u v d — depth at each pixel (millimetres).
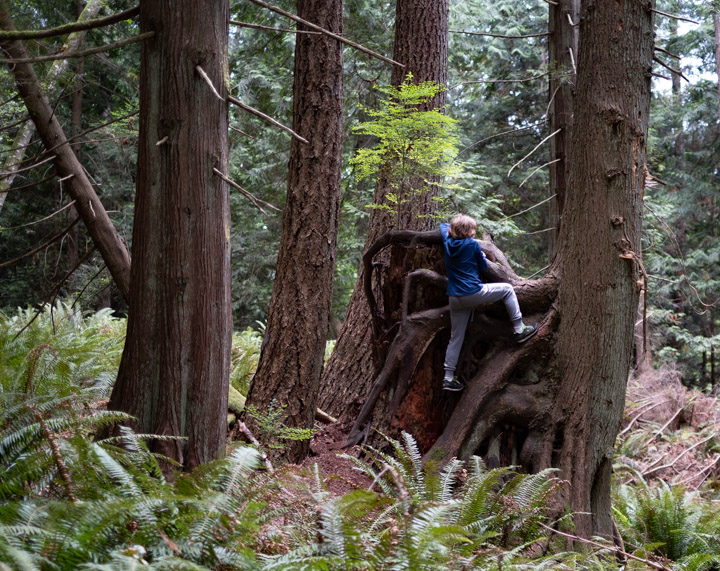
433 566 2715
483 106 18125
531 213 17703
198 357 4055
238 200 15141
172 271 4020
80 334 7469
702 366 19828
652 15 5789
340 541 2686
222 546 2695
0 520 2508
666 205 14180
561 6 8375
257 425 5461
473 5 15141
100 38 11531
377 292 7418
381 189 7648
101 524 2395
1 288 16016
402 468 4559
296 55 6043
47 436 2926
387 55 12359
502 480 5457
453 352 5570
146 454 3340
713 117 17766
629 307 5672
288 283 5668
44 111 5121
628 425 10984
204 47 4004
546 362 5762
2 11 4695
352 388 7324
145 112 4062
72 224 5223
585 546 5156
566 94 8328
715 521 6258
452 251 5480
